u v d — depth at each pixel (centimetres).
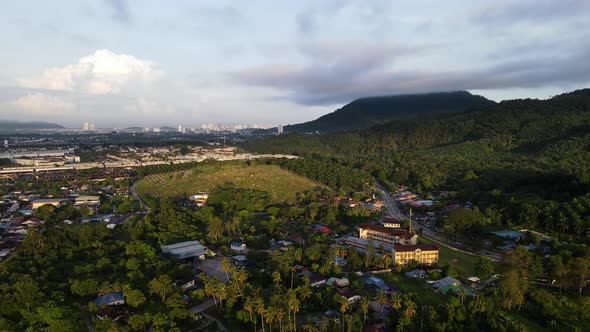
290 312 14312
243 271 15762
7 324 12744
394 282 17612
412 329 13650
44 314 13325
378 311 14938
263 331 13250
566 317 14788
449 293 15850
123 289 14838
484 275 17575
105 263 17812
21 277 15450
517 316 14962
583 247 18975
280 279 16488
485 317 14475
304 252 19812
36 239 19662
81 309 14600
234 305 14788
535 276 17438
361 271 18688
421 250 19712
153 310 14262
